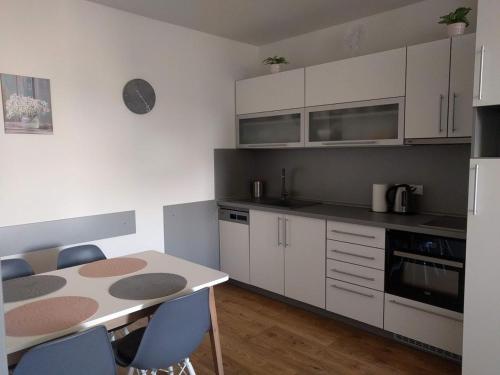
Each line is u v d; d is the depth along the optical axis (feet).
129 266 7.12
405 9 10.21
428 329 8.25
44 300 5.50
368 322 9.28
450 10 9.45
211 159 12.75
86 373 4.51
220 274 6.63
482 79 6.22
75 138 9.48
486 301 6.40
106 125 10.06
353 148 11.50
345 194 11.82
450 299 7.85
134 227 10.84
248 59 13.69
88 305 5.30
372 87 9.59
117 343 6.16
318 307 10.36
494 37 6.05
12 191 8.54
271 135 12.35
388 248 8.73
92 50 9.67
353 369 7.93
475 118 6.36
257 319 10.27
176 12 10.44
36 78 8.74
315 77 10.79
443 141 8.51
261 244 11.65
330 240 9.84
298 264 10.66
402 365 8.05
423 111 8.76
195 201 12.37
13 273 7.34
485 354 6.49
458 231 7.60
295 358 8.36
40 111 8.84
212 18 10.95
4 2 8.20
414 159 10.20
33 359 4.02
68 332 4.61
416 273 8.36
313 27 11.89
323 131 10.94
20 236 8.70
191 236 12.33
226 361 8.24
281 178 13.62
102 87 9.92
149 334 5.15
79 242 9.70
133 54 10.51
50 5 8.89
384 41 10.70
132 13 10.42
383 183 10.87
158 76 11.12
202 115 12.36
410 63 8.88
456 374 7.68
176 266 7.11
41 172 8.96
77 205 9.62
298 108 11.32
